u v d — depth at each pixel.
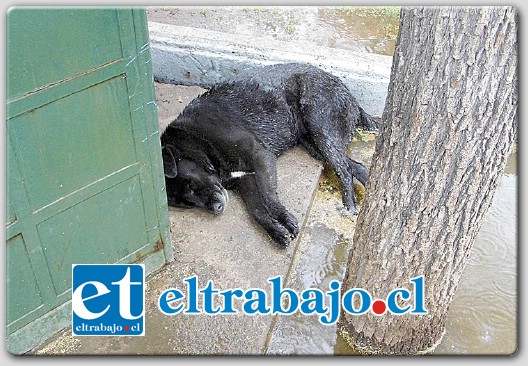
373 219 1.89
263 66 2.93
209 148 2.52
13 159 1.70
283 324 2.13
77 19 1.66
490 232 2.47
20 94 1.64
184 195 2.43
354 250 2.02
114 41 1.74
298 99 2.69
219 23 3.56
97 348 2.01
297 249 2.36
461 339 2.11
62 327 2.03
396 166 1.78
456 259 1.88
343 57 2.94
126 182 1.96
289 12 3.69
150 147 1.97
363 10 3.71
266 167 2.48
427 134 1.69
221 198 2.43
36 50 1.63
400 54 1.70
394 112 1.75
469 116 1.64
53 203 1.82
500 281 2.29
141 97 1.87
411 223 1.81
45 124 1.72
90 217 1.93
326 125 2.65
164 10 3.65
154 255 2.16
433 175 1.73
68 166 1.81
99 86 1.77
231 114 2.58
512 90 1.63
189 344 2.03
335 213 2.51
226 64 3.00
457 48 1.58
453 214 1.78
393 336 2.02
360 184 2.67
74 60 1.70
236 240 2.34
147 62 1.83
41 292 1.92
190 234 2.36
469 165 1.70
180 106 2.94
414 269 1.89
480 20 1.55
